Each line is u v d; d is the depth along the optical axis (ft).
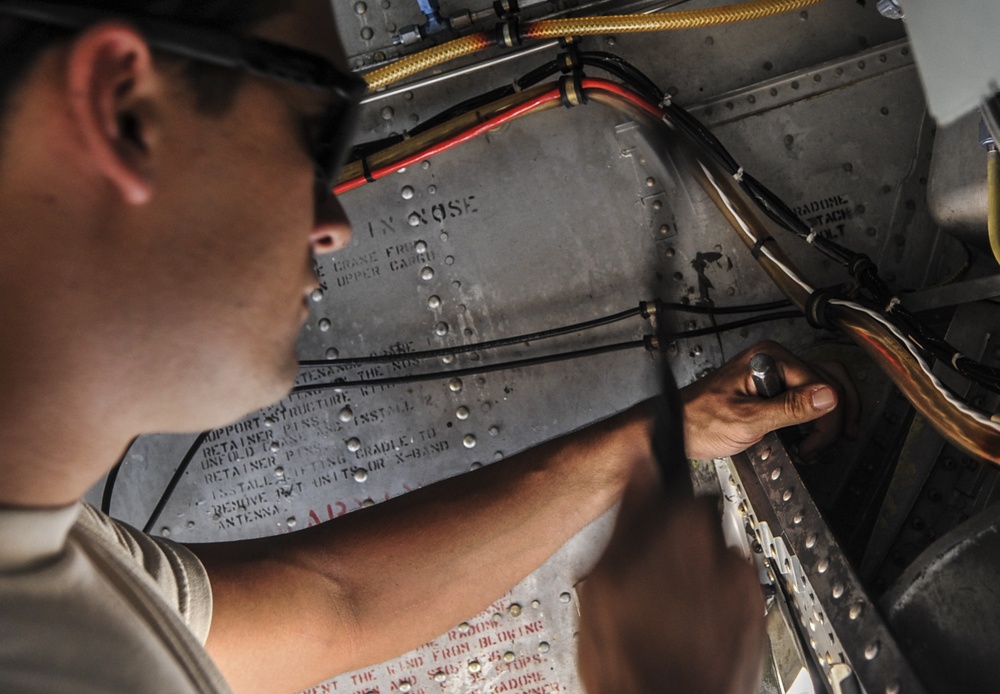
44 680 1.73
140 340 1.71
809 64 4.98
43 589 1.77
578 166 5.00
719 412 3.70
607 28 4.58
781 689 3.65
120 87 1.56
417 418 5.07
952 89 2.03
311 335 5.16
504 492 3.55
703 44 5.01
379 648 3.34
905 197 4.78
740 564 2.50
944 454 3.90
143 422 1.85
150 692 1.96
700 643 2.30
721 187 4.55
